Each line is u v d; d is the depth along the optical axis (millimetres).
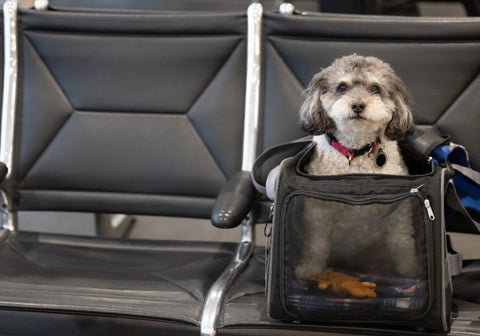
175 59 1743
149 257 1640
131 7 2096
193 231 2631
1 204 1783
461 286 1438
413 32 1642
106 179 1756
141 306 1366
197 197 1743
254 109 1706
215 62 1731
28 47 1791
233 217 1420
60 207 1784
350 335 1555
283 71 1706
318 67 1687
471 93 1629
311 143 1575
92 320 2004
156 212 1762
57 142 1774
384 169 1478
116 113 1772
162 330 1953
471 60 1621
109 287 1431
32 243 1699
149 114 1764
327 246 1263
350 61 1519
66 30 1777
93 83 1770
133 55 1757
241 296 1392
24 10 1780
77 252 1663
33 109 1782
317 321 1304
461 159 1566
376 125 1445
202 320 1317
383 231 1251
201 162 1730
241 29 1714
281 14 1693
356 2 3324
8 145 1772
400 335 1276
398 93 1506
